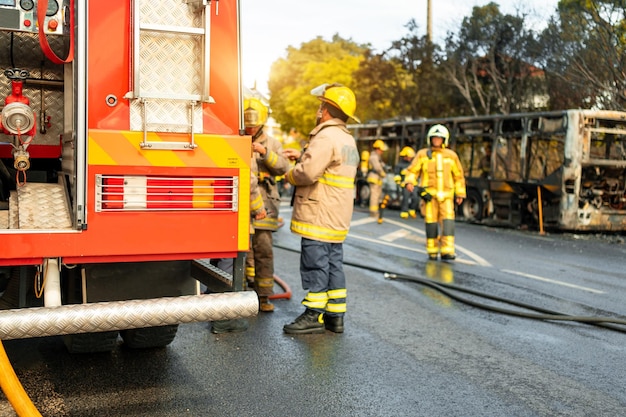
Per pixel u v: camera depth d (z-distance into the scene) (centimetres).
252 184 595
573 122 1475
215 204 412
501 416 441
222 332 616
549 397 479
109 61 386
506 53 2280
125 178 391
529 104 2255
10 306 403
